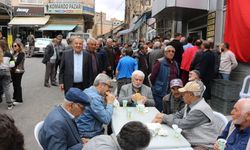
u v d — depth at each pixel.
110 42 13.27
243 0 9.53
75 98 3.79
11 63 9.03
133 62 10.10
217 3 12.74
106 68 11.31
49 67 13.16
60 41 13.27
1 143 1.44
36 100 10.48
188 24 18.02
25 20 37.53
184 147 3.94
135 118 5.15
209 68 9.21
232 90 8.59
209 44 9.26
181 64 10.02
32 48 29.33
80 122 4.85
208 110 4.52
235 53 9.90
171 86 5.81
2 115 1.58
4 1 33.34
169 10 14.62
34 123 7.81
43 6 38.62
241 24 9.55
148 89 6.37
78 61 7.07
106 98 5.21
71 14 39.75
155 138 4.17
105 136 3.27
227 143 3.74
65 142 3.73
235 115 3.60
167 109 5.97
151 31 30.67
